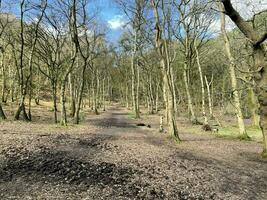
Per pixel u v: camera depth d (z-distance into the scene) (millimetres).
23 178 13859
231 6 19844
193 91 72812
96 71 87625
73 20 37625
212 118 60750
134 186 13727
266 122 21219
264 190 14375
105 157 18984
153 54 68438
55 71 44406
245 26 20484
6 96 63375
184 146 25828
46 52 41125
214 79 71562
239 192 13883
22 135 25312
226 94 32438
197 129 41000
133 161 18406
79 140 25203
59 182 13641
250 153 23484
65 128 34469
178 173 16453
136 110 61781
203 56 54625
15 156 17422
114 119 56688
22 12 38000
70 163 16812
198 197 12867
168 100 29344
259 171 17891
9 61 65188
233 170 17922
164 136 31469
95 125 41750
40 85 75625
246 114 65750
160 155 20906
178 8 43375
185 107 80188
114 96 150125
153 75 81812
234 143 28719
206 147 25766
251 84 21172
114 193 12672
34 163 16328
